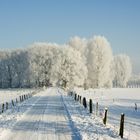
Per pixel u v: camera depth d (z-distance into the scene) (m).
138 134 21.00
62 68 118.69
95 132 19.20
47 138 17.03
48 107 36.88
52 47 136.62
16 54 154.00
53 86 131.62
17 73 152.12
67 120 24.94
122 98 69.50
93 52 109.50
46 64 134.25
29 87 143.38
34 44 143.88
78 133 18.67
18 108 35.88
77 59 118.12
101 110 36.88
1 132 18.50
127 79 165.38
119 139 17.39
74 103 44.12
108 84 121.12
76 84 116.06
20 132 19.02
